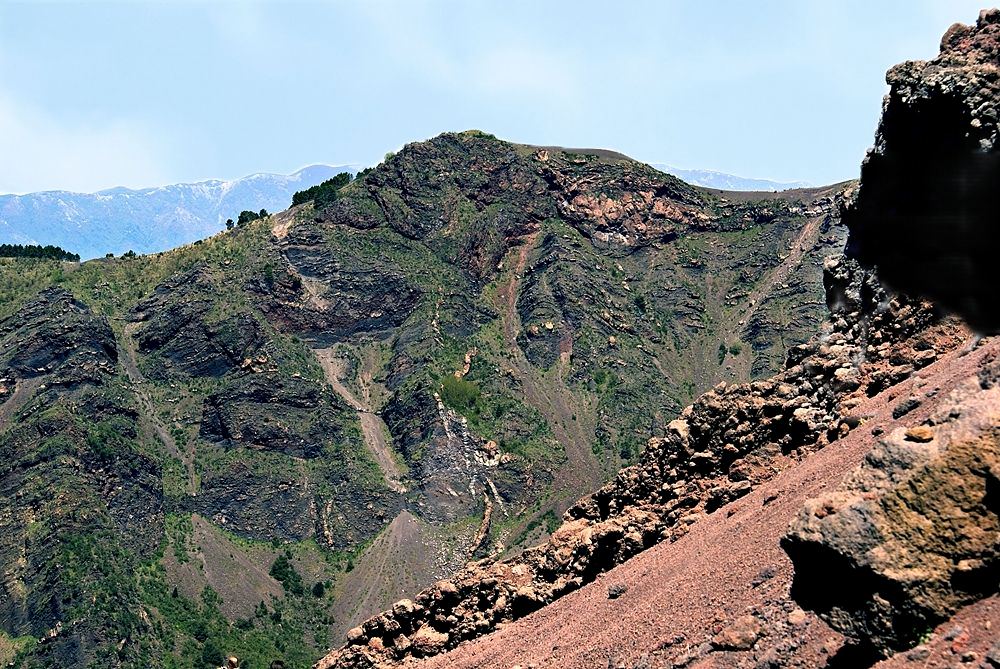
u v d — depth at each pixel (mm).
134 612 179125
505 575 50219
